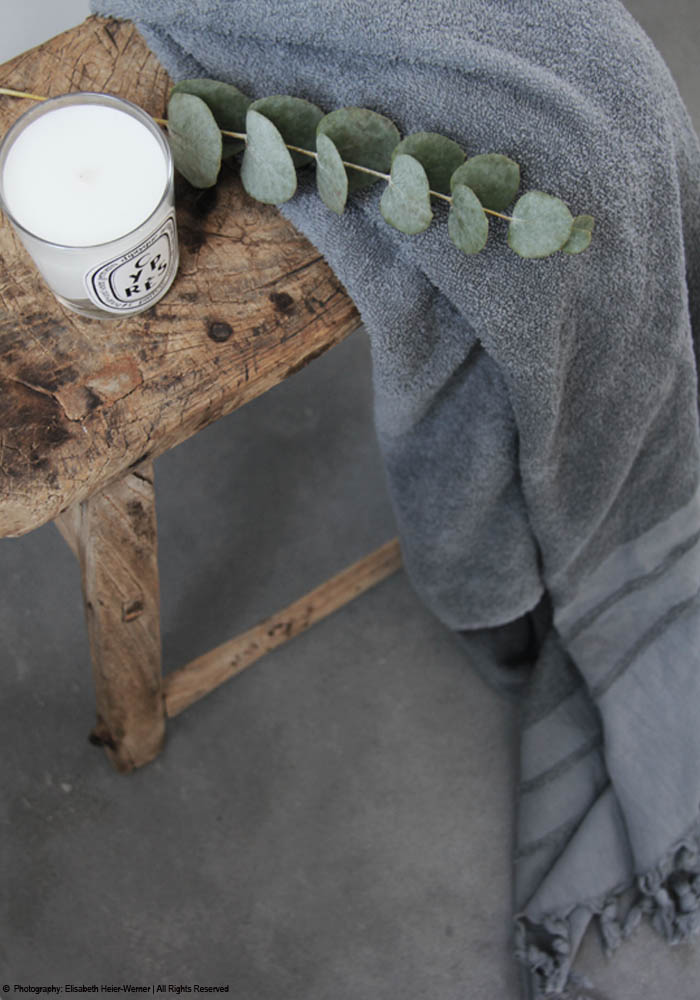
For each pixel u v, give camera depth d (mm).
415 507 891
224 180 662
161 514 1185
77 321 614
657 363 763
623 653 1021
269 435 1234
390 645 1146
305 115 612
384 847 1058
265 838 1058
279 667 1130
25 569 1146
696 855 971
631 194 642
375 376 698
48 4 949
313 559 1188
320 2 603
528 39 632
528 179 615
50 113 581
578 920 974
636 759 996
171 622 1148
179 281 631
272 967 1007
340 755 1096
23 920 1011
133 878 1035
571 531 893
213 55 633
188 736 1096
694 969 1004
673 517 950
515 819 1072
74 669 1113
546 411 715
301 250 652
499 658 1112
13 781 1064
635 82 646
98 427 595
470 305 625
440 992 1000
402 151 587
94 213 555
